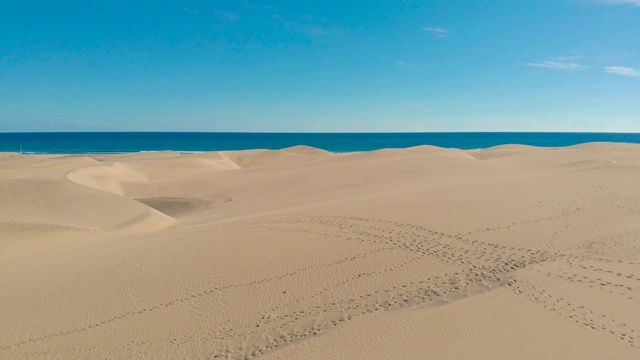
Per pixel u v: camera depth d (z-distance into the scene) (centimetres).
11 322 1045
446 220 1555
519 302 994
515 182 2253
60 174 3102
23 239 1744
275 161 6316
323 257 1274
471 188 2081
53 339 977
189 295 1122
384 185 2691
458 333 878
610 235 1411
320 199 2459
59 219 2130
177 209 3050
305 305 1043
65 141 16400
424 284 1105
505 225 1507
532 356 791
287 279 1163
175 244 1502
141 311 1065
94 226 2091
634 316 916
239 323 995
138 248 1500
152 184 3753
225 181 3834
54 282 1238
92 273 1280
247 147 13362
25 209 2239
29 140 17362
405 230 1462
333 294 1080
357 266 1212
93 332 995
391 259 1245
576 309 954
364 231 1466
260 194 3212
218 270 1238
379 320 949
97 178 3566
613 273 1128
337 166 3888
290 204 2486
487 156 5831
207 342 939
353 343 868
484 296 1027
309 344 880
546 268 1170
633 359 771
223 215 2527
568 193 1972
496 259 1236
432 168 3388
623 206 1747
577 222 1545
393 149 4659
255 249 1365
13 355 928
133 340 961
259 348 900
